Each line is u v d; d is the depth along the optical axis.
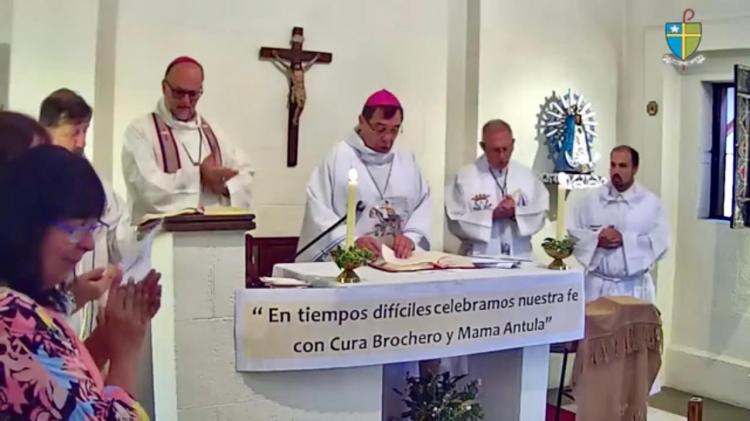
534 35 5.46
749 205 5.06
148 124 3.90
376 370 2.84
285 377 2.67
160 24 4.34
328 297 2.66
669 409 5.09
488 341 3.01
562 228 3.35
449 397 3.22
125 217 2.87
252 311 2.57
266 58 4.65
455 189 4.89
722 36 5.21
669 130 5.62
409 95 5.12
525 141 5.45
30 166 1.17
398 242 3.39
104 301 1.40
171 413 2.51
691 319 5.57
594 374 3.49
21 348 1.09
